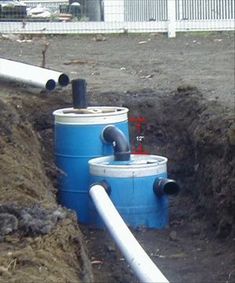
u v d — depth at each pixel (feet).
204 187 34.45
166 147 38.91
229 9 66.90
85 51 56.80
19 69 37.58
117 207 31.81
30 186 26.25
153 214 32.22
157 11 67.36
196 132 36.19
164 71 48.60
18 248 21.76
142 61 52.54
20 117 33.83
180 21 65.62
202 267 28.40
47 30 64.23
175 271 28.25
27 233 22.68
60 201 33.99
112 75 47.01
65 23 64.54
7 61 37.93
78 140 33.42
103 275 27.09
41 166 31.99
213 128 34.68
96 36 64.54
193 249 30.27
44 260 21.15
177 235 31.71
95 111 34.40
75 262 22.67
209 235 31.53
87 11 69.92
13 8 64.28
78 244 23.59
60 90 38.88
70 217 24.57
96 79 45.55
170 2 65.62
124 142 32.71
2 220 22.85
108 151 33.55
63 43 60.85
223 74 47.32
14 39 61.67
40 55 53.78
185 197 36.22
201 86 43.39
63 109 35.50
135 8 69.10
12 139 30.25
